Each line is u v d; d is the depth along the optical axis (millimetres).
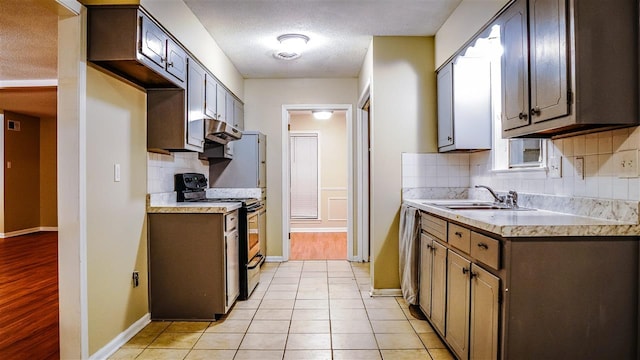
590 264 1577
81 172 2014
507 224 1593
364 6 2826
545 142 2242
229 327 2660
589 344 1584
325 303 3158
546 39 1741
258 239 3883
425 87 3396
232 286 2988
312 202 7355
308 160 7352
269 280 3865
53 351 2271
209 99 3359
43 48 3311
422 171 3391
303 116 7352
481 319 1785
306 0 2736
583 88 1562
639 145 1571
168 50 2508
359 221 4656
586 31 1562
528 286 1565
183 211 2748
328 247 5625
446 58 3078
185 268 2775
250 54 3873
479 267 1814
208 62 3326
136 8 2105
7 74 4285
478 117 2967
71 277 2002
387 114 3387
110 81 2289
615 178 1699
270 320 2787
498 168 2879
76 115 2008
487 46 2914
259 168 4422
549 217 1869
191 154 3791
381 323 2717
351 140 4730
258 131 4531
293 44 3504
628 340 1589
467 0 2654
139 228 2650
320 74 4605
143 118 2699
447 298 2256
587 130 1823
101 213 2191
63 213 2000
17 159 6648
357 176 4707
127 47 2104
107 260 2250
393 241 3371
